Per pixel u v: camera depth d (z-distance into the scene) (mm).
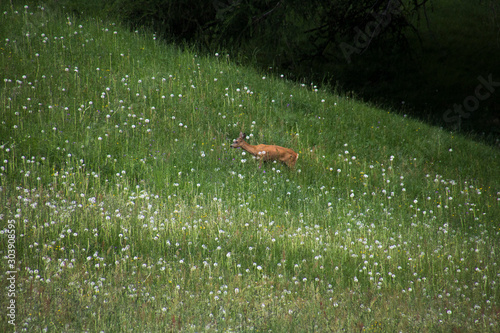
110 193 10961
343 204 12406
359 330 7156
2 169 10703
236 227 10148
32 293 7176
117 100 15062
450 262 9586
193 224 10023
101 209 9875
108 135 13133
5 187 10266
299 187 12727
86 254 8531
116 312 7004
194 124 14969
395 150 16766
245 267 8898
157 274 8305
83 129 13266
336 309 7699
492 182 15375
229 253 8641
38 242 8625
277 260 9195
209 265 8438
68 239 8766
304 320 7293
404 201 13125
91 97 15109
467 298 8422
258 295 7898
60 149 12266
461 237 11328
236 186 12320
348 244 9992
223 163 13266
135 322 6852
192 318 7113
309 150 14891
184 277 8227
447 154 17312
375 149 16359
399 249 10133
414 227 11484
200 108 15781
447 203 13312
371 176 14250
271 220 11055
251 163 13594
